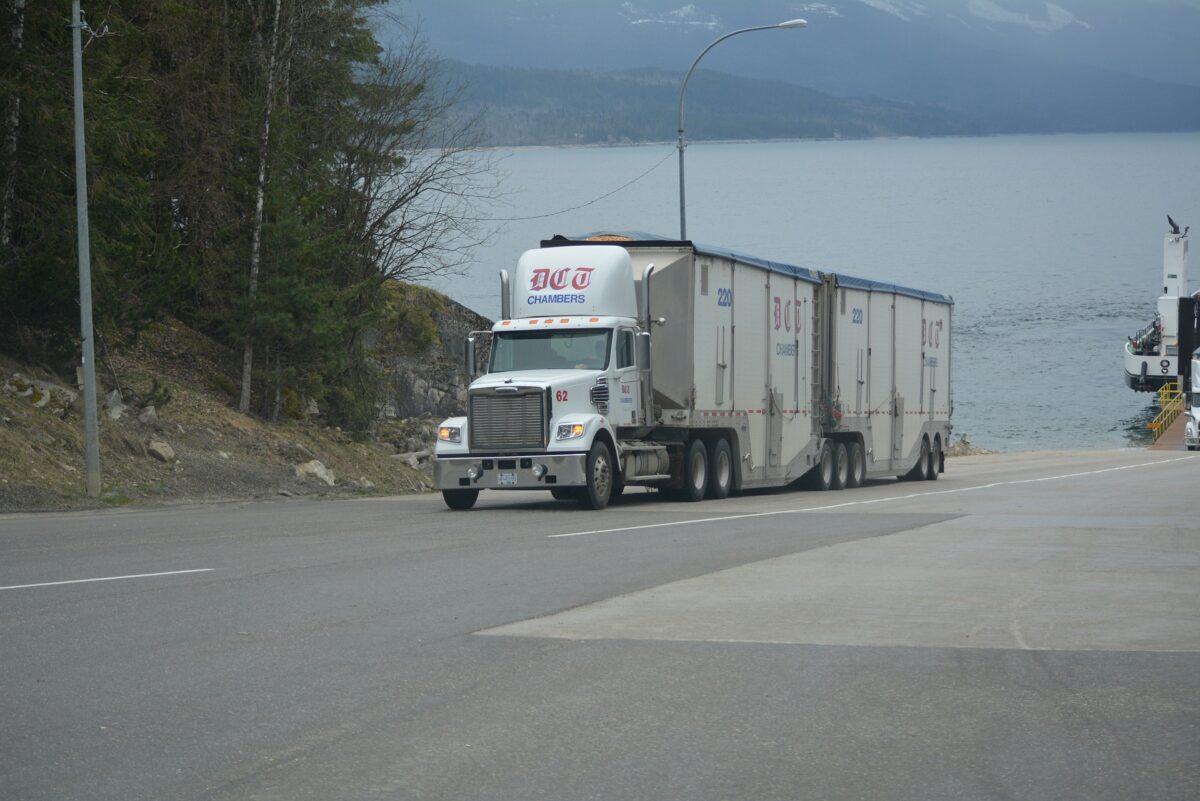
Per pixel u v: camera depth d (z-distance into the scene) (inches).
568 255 1352.1
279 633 557.6
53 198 1499.8
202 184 1818.4
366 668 490.3
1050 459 3036.4
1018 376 5201.8
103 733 401.1
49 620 586.6
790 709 433.1
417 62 1977.1
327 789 349.1
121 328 1608.0
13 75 1444.4
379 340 2327.8
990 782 357.1
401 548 888.3
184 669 487.2
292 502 1424.7
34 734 399.9
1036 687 466.0
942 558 845.8
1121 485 1812.3
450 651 522.3
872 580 734.5
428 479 1941.4
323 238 1803.6
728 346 1478.8
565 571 766.5
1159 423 4099.4
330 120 1916.8
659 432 1411.2
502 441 1245.7
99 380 1611.7
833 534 1009.5
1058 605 646.5
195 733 401.7
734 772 364.8
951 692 458.0
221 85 1811.0
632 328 1344.7
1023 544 937.5
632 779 358.3
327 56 1929.1
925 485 1941.4
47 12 1464.1
